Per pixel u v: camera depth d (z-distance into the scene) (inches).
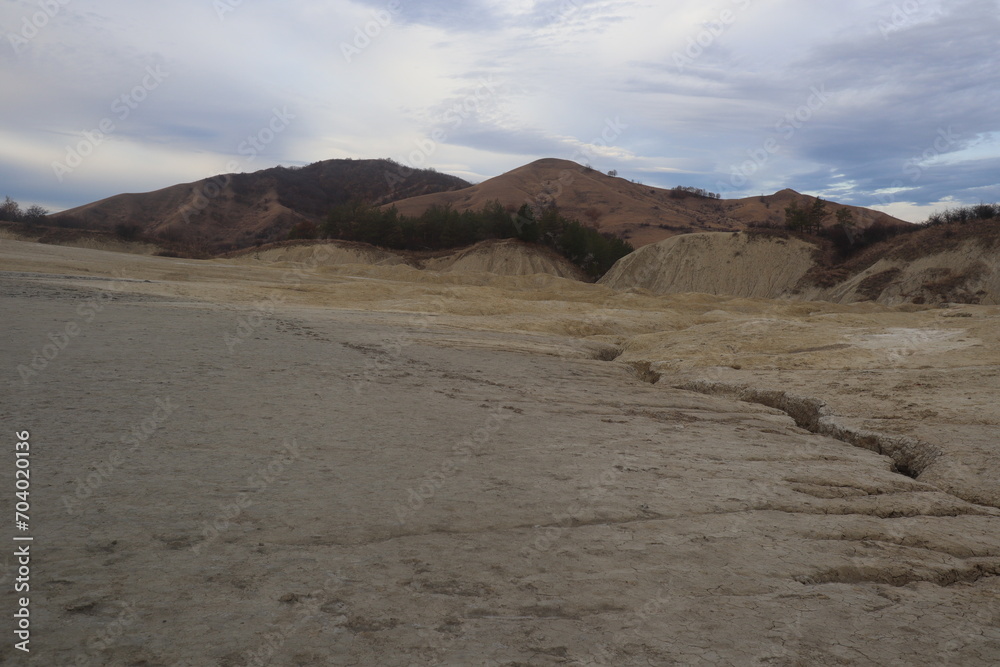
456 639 135.9
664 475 276.1
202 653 125.6
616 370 656.4
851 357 634.2
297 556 175.5
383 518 207.5
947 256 2687.0
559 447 319.3
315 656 126.5
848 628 148.6
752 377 577.0
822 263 3368.6
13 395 344.8
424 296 1411.2
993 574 193.3
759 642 139.7
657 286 3592.5
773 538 206.1
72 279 1135.0
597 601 156.6
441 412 387.9
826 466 309.4
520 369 601.6
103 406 336.2
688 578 172.4
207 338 611.2
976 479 292.7
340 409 373.1
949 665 133.6
